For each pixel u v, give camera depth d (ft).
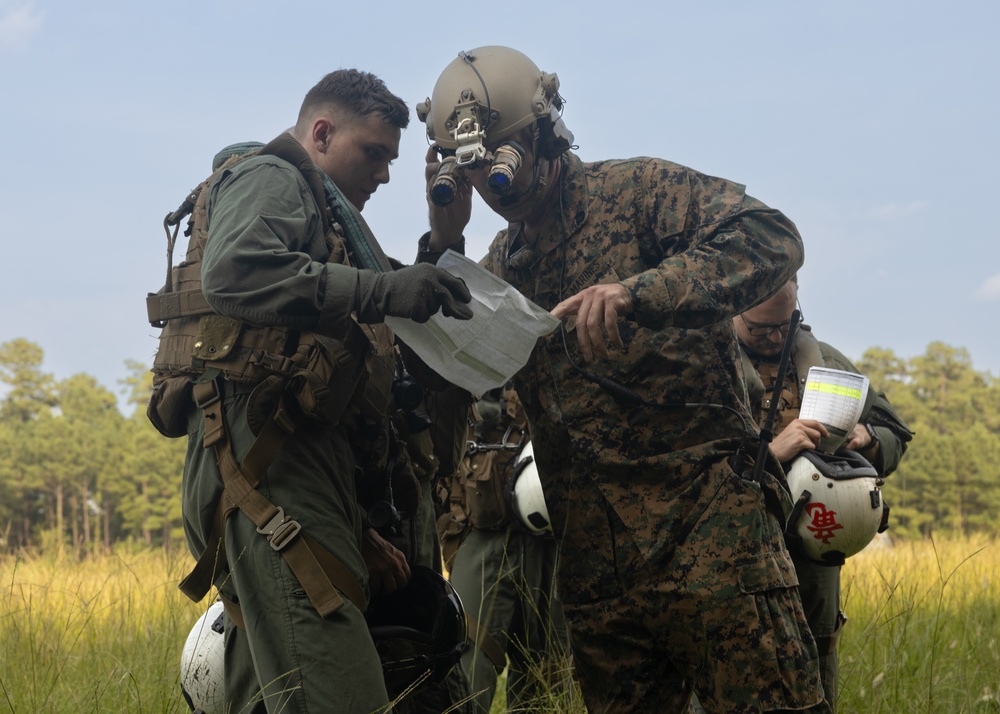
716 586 9.00
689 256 8.77
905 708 12.64
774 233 9.03
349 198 10.01
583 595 9.85
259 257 7.84
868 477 11.25
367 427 9.09
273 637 8.05
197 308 8.54
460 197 10.03
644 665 9.71
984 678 13.67
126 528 236.22
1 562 19.97
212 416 8.34
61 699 11.76
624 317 8.97
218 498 8.38
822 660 11.78
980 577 21.75
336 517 8.40
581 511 9.73
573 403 9.68
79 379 330.95
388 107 9.75
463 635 9.45
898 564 22.68
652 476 9.43
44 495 246.47
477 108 9.18
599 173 9.85
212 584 8.56
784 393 12.65
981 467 206.69
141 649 13.99
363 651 8.11
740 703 8.89
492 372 8.50
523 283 10.07
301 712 7.86
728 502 9.18
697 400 9.50
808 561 11.46
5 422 300.40
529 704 12.88
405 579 9.46
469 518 13.94
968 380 330.75
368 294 7.93
